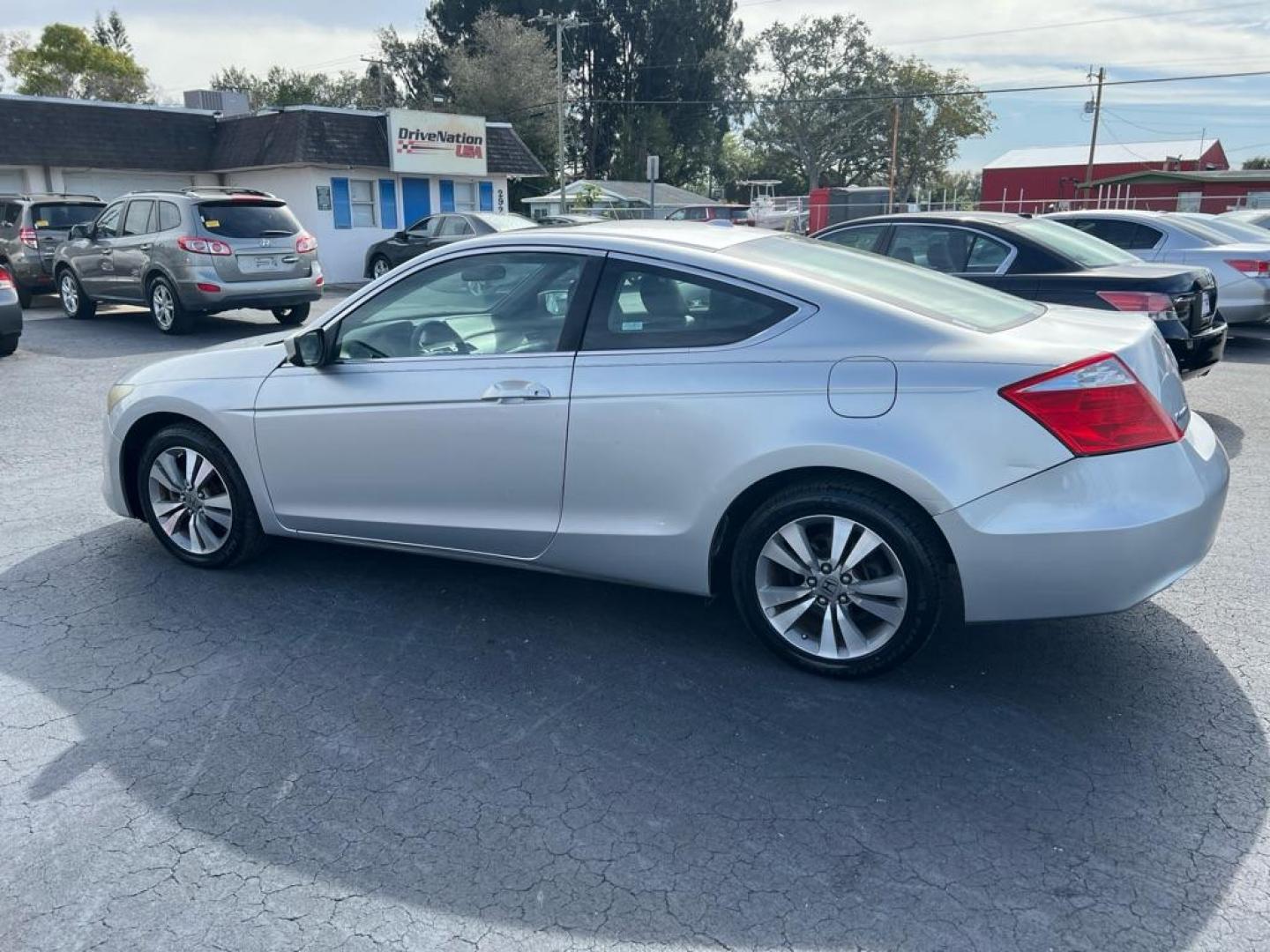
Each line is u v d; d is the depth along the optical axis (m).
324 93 68.69
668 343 3.66
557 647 3.97
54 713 3.46
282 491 4.43
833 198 30.25
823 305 3.51
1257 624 4.11
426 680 3.71
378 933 2.45
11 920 2.49
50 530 5.32
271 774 3.11
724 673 3.74
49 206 15.62
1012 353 3.28
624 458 3.69
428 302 4.12
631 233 3.96
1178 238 11.05
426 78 60.50
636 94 64.19
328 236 24.77
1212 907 2.51
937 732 3.33
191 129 25.56
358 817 2.90
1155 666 3.77
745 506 3.74
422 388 4.03
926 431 3.28
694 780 3.07
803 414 3.41
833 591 3.57
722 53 63.31
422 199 26.73
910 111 65.00
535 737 3.32
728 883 2.62
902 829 2.83
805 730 3.35
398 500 4.19
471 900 2.56
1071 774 3.08
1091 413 3.18
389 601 4.40
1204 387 9.07
